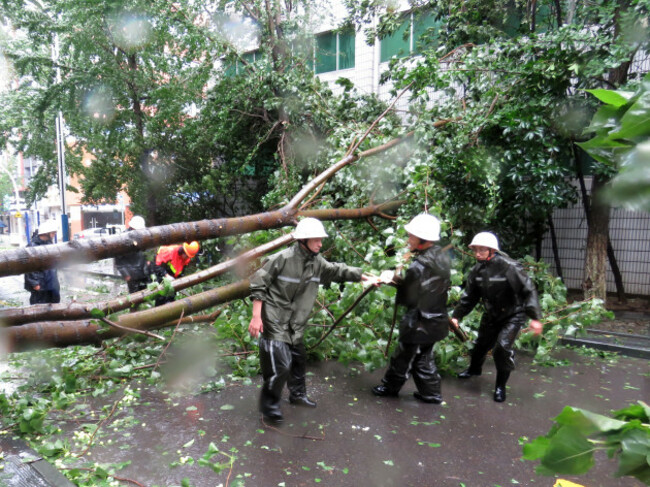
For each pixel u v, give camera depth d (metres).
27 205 16.75
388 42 12.53
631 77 6.83
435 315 4.38
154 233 4.45
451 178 7.59
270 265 3.93
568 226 9.45
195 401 4.57
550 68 6.21
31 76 13.91
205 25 10.98
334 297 5.57
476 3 8.78
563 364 5.86
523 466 3.34
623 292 8.63
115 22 11.40
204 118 11.98
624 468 0.47
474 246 4.87
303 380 4.46
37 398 4.64
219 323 5.15
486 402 4.59
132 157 13.06
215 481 3.07
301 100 9.71
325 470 3.24
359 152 6.74
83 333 4.40
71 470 3.05
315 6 11.36
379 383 5.14
